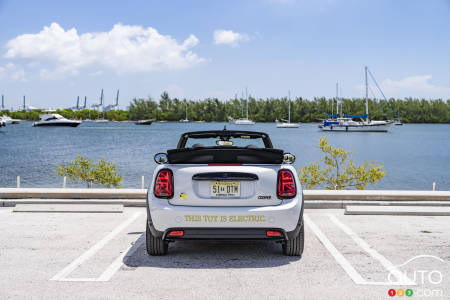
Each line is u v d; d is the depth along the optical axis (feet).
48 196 27.58
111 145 188.65
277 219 14.74
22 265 15.10
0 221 22.88
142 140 238.48
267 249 17.54
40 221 22.90
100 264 15.25
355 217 24.22
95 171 49.26
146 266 15.05
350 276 13.96
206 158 15.55
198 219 14.71
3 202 27.12
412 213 24.81
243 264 15.33
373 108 631.97
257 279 13.65
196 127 571.69
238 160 15.58
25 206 25.79
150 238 15.90
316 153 145.69
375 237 19.51
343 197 26.96
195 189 15.06
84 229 21.01
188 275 14.03
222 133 19.29
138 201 27.20
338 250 17.28
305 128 524.52
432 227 21.66
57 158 124.36
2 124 412.16
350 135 328.70
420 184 76.38
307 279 13.65
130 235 19.76
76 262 15.48
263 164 15.37
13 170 92.84
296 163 109.09
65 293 12.34
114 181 49.90
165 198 15.16
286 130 448.24
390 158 134.72
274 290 12.62
